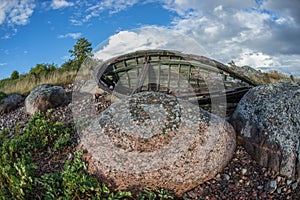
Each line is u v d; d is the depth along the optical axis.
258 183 4.10
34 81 10.69
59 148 5.07
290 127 4.22
